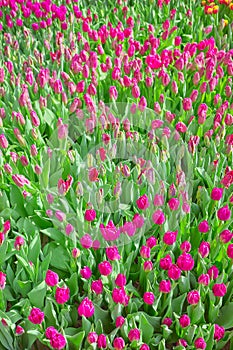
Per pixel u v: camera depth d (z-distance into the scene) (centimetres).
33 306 260
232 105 347
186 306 266
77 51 413
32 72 374
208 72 362
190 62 381
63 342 232
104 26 407
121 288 245
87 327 248
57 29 452
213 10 462
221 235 264
